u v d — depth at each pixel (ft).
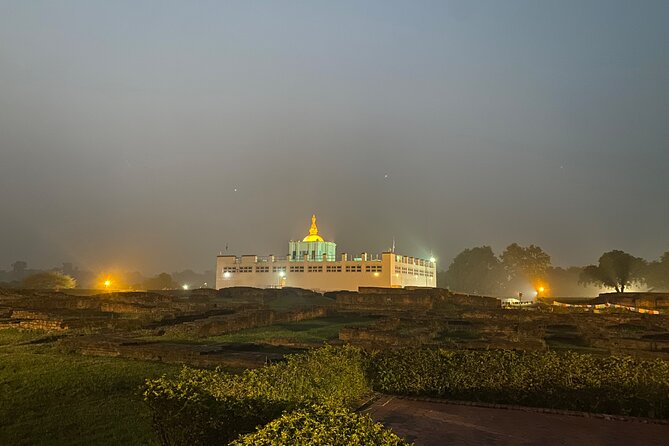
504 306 157.89
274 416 22.76
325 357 35.17
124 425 30.42
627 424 29.73
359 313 116.47
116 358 53.52
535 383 33.83
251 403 23.73
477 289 355.56
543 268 356.79
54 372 45.06
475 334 81.41
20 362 50.01
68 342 58.29
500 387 34.42
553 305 145.18
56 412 33.12
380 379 36.99
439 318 101.24
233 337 71.20
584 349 65.72
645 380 31.86
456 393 35.27
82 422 31.04
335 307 130.21
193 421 22.81
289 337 72.49
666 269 280.31
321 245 278.46
